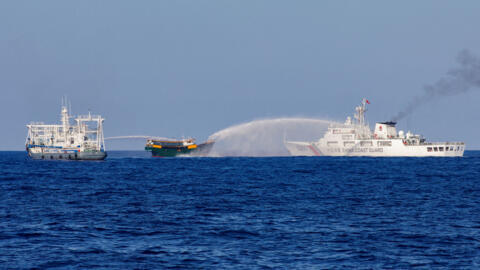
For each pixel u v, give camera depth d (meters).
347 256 129.12
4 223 170.75
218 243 142.12
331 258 127.38
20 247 137.50
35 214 189.75
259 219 178.38
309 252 132.62
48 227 163.88
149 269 118.81
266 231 157.38
